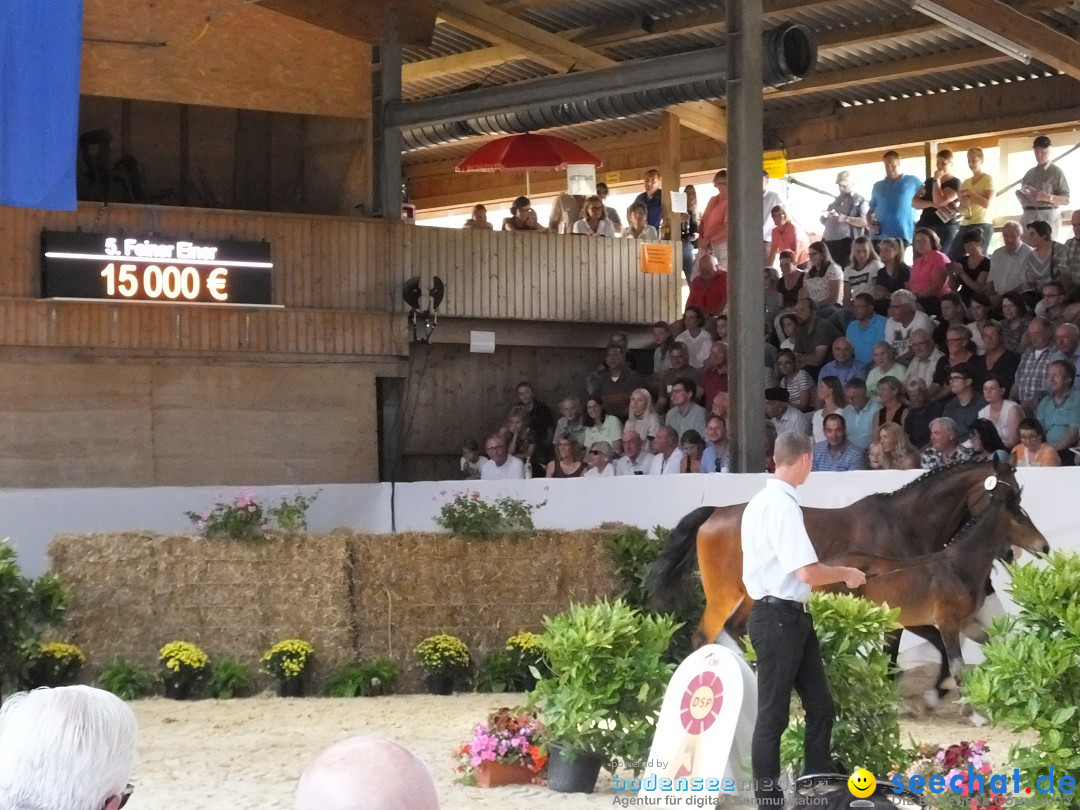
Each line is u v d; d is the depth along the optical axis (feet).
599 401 50.34
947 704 28.37
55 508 38.24
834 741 19.71
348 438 47.73
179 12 45.73
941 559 27.89
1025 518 27.91
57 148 27.71
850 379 41.91
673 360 48.21
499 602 35.45
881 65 54.39
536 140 53.01
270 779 22.75
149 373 44.68
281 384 46.62
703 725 19.76
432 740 26.76
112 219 44.21
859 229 51.88
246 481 46.06
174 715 30.40
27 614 31.99
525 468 46.68
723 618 28.19
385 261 48.47
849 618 20.38
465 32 55.67
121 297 43.68
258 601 34.76
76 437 43.75
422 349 50.80
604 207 54.80
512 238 51.42
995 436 35.42
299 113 48.24
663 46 56.08
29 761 7.35
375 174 49.55
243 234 45.93
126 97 45.11
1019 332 41.29
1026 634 18.81
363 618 34.99
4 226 42.80
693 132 62.18
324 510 41.65
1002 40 41.93
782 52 38.37
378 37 48.83
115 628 34.40
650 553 35.09
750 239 37.91
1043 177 48.03
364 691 33.94
